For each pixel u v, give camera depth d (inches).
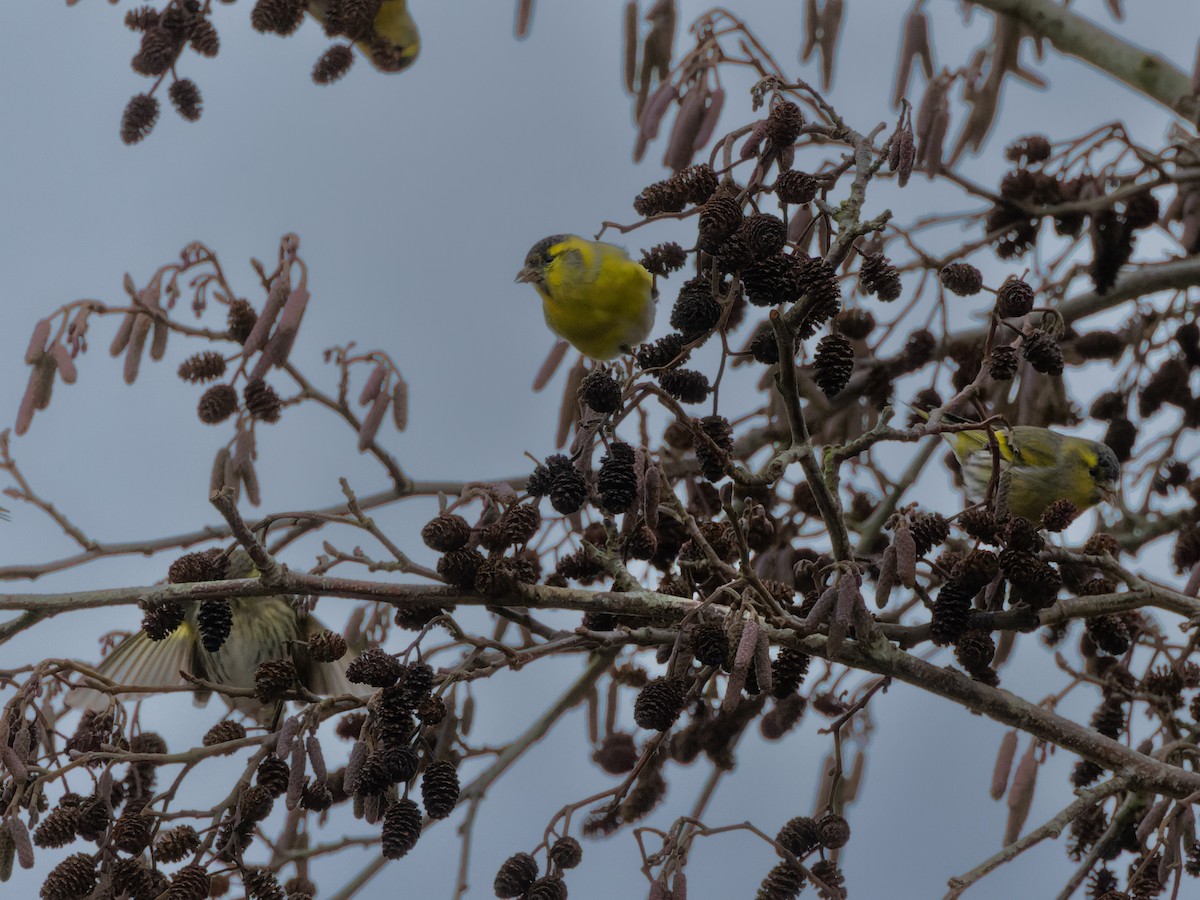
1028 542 321.7
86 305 393.4
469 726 390.0
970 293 364.8
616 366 343.3
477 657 350.0
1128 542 490.9
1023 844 318.0
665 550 374.6
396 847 296.8
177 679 440.8
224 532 456.1
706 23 418.9
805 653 334.6
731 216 298.0
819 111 350.3
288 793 296.7
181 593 341.1
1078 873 357.4
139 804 312.3
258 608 441.1
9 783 313.1
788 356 290.8
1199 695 398.9
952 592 325.4
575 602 328.2
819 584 321.4
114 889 301.3
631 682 424.8
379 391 423.5
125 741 335.6
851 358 299.6
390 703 303.4
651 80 441.7
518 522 325.7
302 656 402.0
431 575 327.6
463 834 419.2
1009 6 494.3
